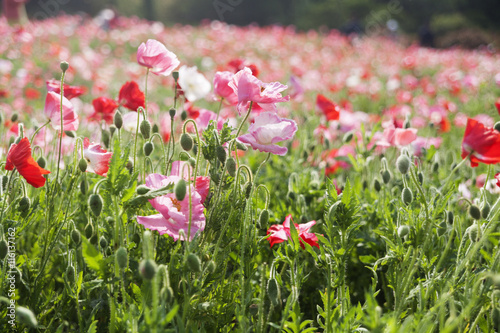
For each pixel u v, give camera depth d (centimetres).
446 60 1880
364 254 283
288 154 405
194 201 196
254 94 212
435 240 250
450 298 172
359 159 352
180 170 214
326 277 230
